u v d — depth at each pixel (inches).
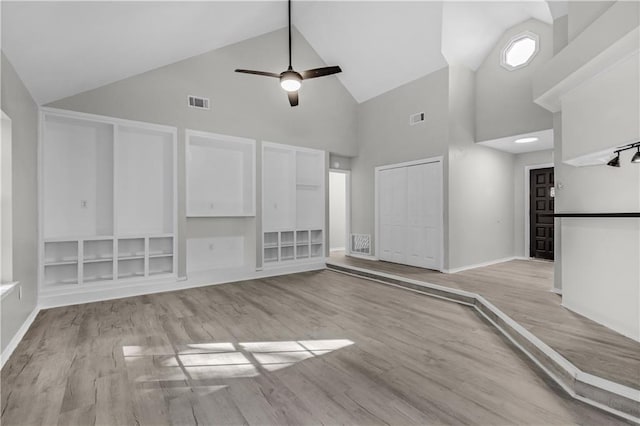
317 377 85.9
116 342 109.3
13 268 110.5
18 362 94.6
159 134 188.4
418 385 81.6
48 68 124.3
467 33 197.8
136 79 173.0
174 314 139.6
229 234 223.9
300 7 207.9
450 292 161.9
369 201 266.1
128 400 75.4
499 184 247.4
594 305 114.7
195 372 88.7
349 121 270.4
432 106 216.5
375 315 137.6
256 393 78.3
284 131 230.8
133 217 184.1
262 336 114.7
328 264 248.5
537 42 192.1
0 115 105.7
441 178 210.7
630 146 92.8
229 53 205.6
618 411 70.2
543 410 71.2
